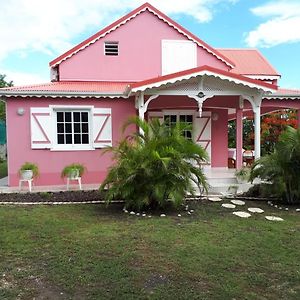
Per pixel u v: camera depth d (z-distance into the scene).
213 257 5.24
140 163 7.99
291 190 9.29
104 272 4.64
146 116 14.11
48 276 4.52
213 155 14.66
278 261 5.15
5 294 4.05
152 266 4.87
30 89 11.89
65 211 8.18
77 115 12.55
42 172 12.28
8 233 6.31
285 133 9.52
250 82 11.13
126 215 7.85
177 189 8.10
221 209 8.55
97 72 14.98
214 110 14.61
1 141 24.47
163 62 15.27
